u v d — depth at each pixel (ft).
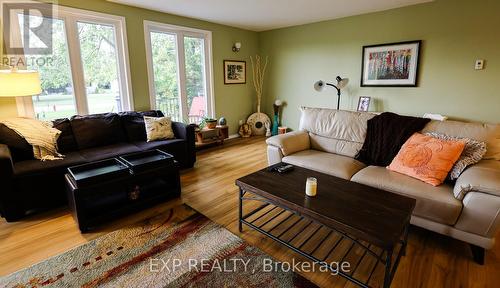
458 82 11.34
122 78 12.08
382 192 5.72
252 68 18.16
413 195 5.96
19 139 8.21
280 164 7.50
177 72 14.25
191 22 14.11
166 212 7.68
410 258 5.67
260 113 18.51
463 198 5.42
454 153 6.22
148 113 11.87
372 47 13.32
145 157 8.64
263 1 11.24
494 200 5.00
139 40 12.26
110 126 10.41
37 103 9.91
